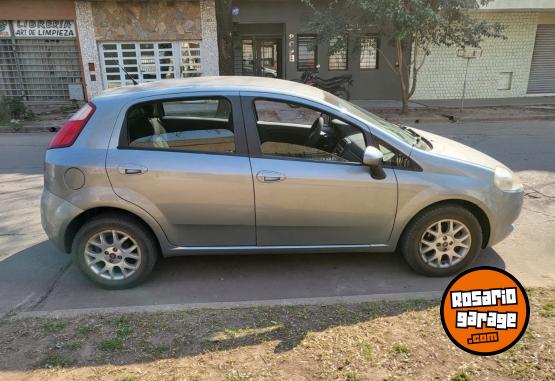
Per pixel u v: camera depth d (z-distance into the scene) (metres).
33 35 14.64
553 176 6.65
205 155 3.52
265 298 3.56
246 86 3.66
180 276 3.93
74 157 3.46
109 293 3.67
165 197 3.50
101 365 2.61
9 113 12.55
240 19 15.27
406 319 3.01
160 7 14.51
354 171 3.55
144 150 3.51
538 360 2.55
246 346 2.75
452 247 3.74
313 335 2.84
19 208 5.61
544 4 14.55
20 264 4.18
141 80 15.16
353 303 3.23
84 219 3.63
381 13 10.95
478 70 16.34
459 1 11.22
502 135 10.11
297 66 15.94
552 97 16.58
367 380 2.44
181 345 2.78
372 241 3.74
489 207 3.65
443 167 3.60
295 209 3.57
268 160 3.54
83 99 15.20
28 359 2.68
